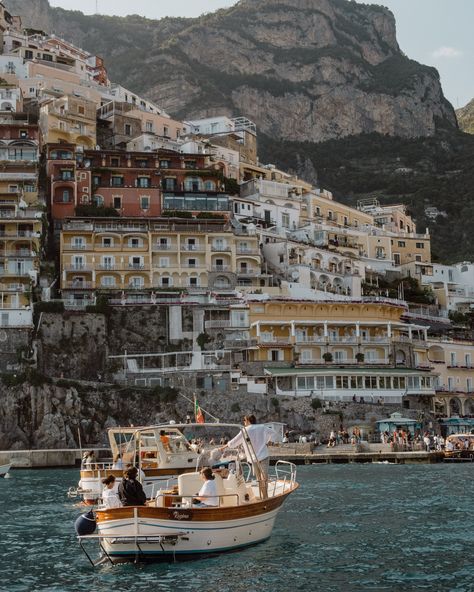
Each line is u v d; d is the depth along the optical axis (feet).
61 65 599.16
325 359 364.38
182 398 306.76
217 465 119.44
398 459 254.68
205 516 99.35
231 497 108.06
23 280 363.35
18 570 96.32
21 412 289.94
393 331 392.68
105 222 401.08
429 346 399.85
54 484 197.88
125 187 436.35
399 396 340.18
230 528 102.89
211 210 444.55
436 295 499.51
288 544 109.50
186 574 92.48
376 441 308.81
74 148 444.96
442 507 143.43
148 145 517.14
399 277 513.45
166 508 96.48
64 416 292.81
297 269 428.97
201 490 102.37
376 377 337.93
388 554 102.37
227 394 309.83
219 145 589.32
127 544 96.12
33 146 426.51
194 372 328.49
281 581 88.79
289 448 262.47
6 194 400.47
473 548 105.50
